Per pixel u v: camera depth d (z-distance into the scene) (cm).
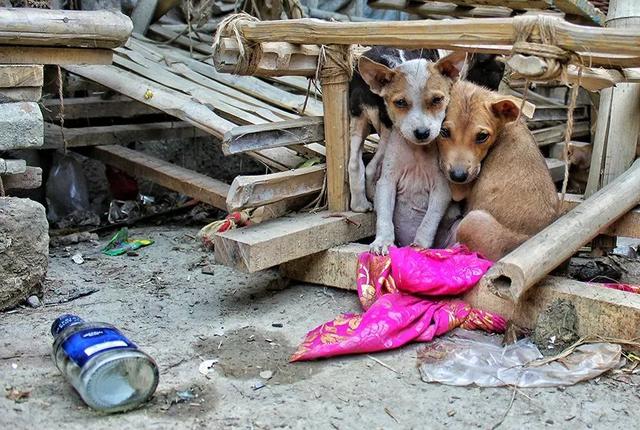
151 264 202
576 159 255
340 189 191
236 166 292
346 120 187
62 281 190
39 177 181
